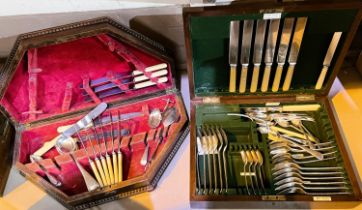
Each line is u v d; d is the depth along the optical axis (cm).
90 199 83
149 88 97
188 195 86
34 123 94
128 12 92
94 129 98
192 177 79
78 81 93
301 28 74
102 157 92
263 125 93
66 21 93
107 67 90
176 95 97
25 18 91
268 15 71
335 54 81
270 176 84
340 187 81
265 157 88
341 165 83
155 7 90
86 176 87
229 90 91
